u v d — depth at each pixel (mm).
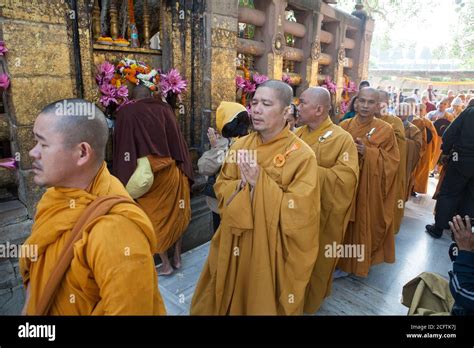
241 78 4633
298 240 1961
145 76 3324
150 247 1241
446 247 4148
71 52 2934
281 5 5078
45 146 1148
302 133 2908
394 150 3410
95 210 1133
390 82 17000
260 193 1956
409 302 2328
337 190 2594
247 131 2793
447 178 4184
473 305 1495
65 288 1152
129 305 1098
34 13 2529
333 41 6941
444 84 15211
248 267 2051
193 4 3961
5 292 2521
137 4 4180
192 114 4250
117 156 2811
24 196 2766
